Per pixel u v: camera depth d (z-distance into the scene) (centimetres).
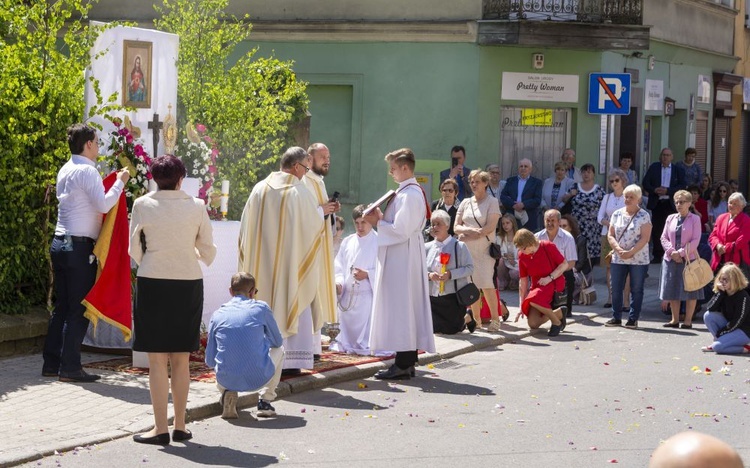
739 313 1322
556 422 902
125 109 1190
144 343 784
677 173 2448
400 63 2197
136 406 885
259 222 1031
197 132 1335
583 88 2266
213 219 1221
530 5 2167
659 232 2456
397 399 991
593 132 2302
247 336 852
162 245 786
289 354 1037
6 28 1173
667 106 2706
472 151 2175
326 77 2233
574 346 1364
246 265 1034
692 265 1538
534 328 1468
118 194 969
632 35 2198
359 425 874
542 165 2262
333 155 2258
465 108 2172
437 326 1366
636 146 2552
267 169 1689
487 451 792
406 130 2200
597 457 780
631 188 1559
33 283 1148
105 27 1175
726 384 1109
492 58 2172
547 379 1115
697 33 2886
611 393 1043
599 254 1998
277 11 2247
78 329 971
